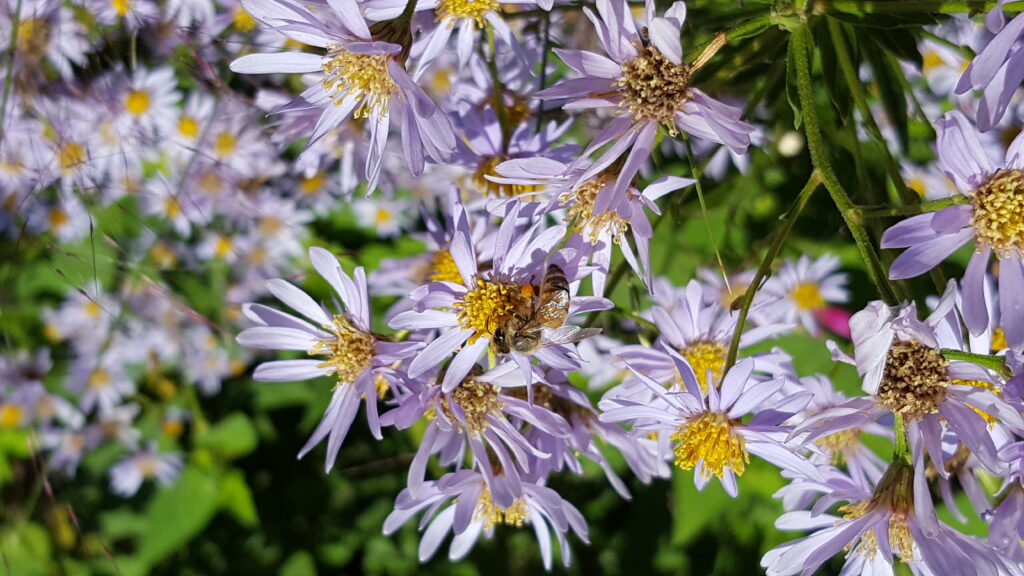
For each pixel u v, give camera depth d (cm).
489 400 18
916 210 16
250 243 25
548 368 18
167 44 21
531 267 18
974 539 16
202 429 29
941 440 16
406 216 25
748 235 23
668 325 19
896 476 17
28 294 27
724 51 17
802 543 17
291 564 29
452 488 18
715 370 18
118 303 25
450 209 20
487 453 18
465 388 18
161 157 23
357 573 29
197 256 25
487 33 19
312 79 20
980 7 16
